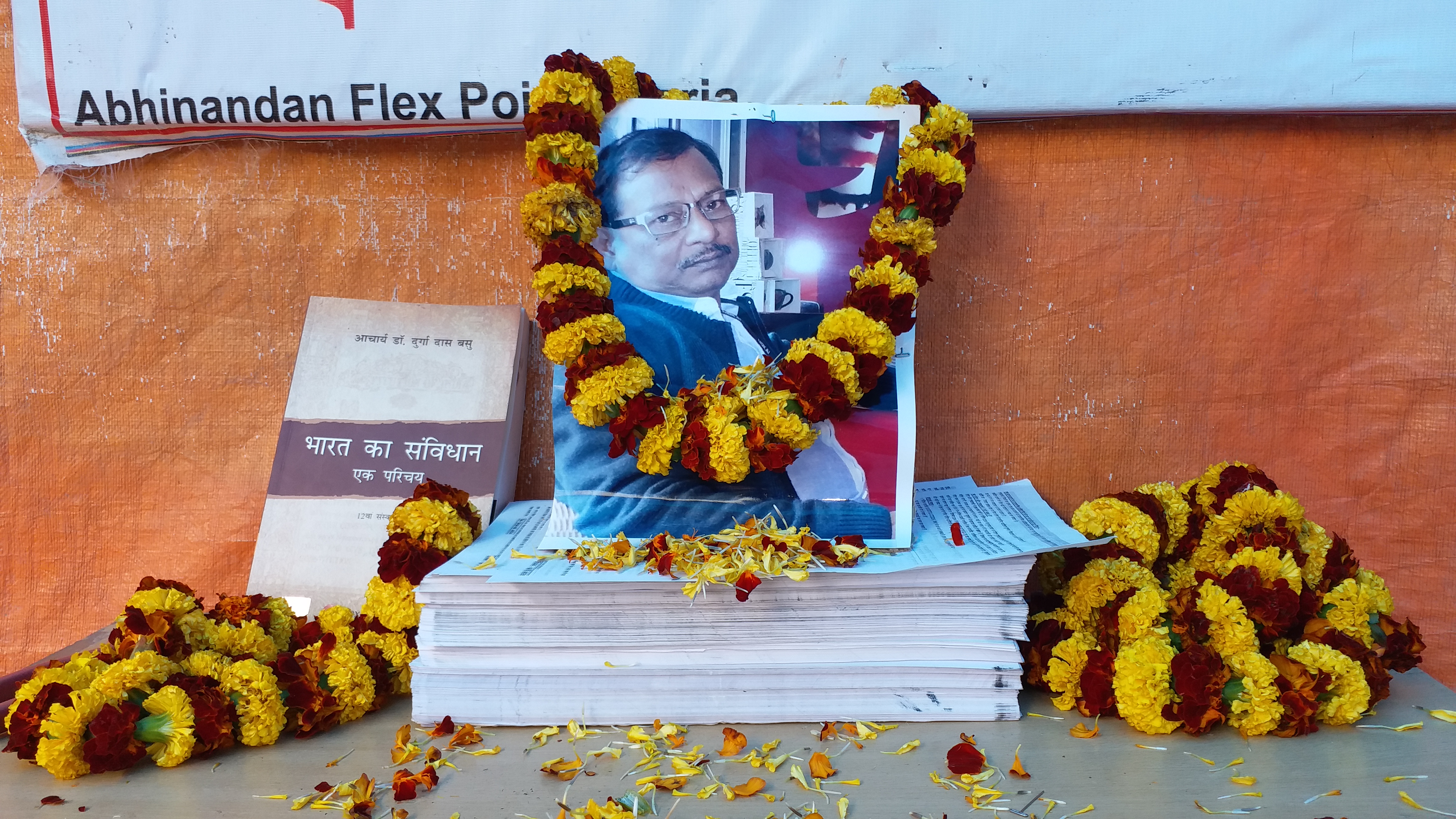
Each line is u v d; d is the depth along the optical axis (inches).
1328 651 31.9
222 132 43.0
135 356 45.4
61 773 29.0
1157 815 26.5
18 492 45.8
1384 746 30.9
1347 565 37.3
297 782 29.3
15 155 43.9
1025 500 42.0
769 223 39.0
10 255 44.6
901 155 38.4
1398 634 35.7
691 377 38.5
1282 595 33.0
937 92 41.6
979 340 44.7
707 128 38.9
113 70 41.4
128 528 46.2
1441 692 35.8
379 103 41.8
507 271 45.0
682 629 32.7
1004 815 26.6
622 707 32.8
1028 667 36.3
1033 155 43.5
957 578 32.4
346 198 44.6
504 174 44.4
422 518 35.5
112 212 44.5
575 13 41.3
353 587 40.5
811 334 38.9
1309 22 40.2
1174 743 31.4
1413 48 40.0
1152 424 44.9
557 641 32.6
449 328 43.7
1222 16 40.4
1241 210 43.5
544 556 34.9
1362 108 40.8
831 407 33.6
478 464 41.8
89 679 31.8
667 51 41.5
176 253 44.7
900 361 38.4
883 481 36.8
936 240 41.9
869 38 41.3
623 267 38.8
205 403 45.7
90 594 46.5
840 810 26.7
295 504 41.4
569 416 38.0
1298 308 43.9
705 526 36.7
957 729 32.7
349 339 43.4
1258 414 44.7
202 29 41.2
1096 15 40.8
